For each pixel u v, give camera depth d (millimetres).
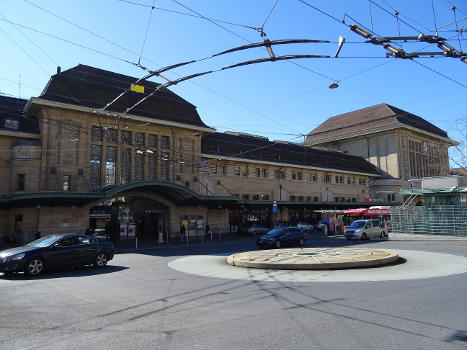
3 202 26328
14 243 27641
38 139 30828
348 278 11227
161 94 38938
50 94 30000
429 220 32438
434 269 12734
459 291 8945
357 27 9242
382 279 10930
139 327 6328
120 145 34219
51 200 26625
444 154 75250
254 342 5461
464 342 5359
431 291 8992
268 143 51625
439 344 5281
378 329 6008
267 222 47000
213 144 43969
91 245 14578
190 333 5953
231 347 5266
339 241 29203
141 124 35750
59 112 30547
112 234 31188
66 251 13547
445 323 6297
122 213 36844
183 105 40156
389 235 33062
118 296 8984
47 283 11000
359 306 7582
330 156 60094
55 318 6957
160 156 36938
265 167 47688
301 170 52031
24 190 28625
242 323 6480
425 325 6199
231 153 44250
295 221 49844
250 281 11102
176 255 20562
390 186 63844
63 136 30531
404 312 7039
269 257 15867
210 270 13836
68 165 30500
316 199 53625
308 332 5898
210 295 9016
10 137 30031
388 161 67250
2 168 29500
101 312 7395
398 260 15359
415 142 70812
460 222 30359
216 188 41781
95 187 32188
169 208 35688
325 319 6645
